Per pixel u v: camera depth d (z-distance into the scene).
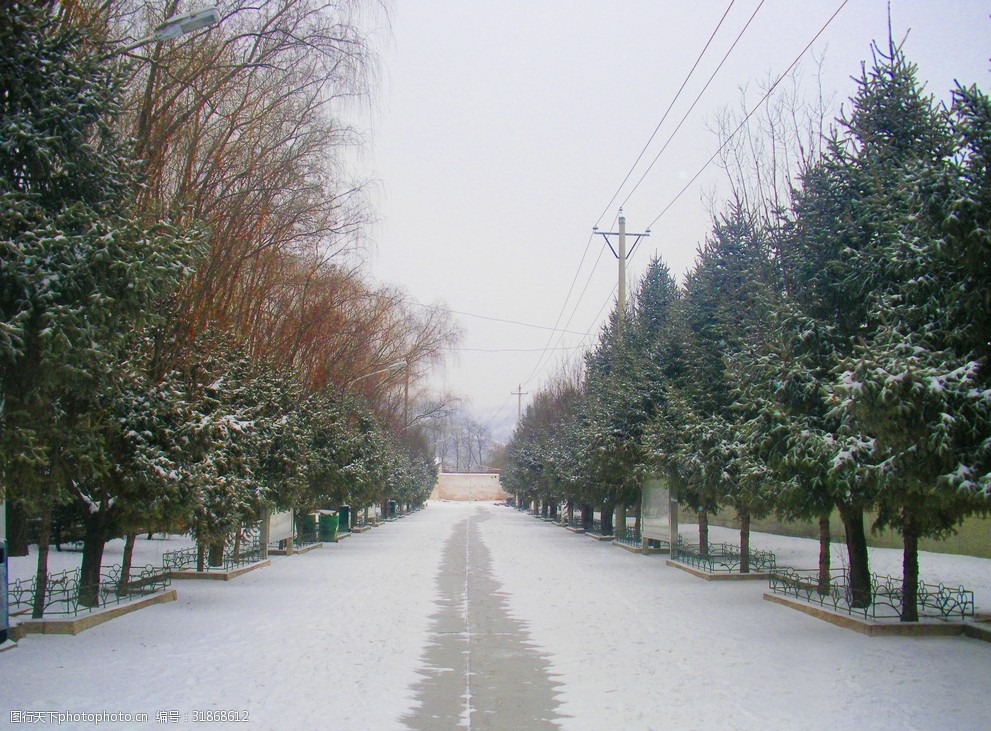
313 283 26.22
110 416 11.62
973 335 9.58
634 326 28.53
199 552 19.36
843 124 13.84
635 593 17.11
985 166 9.43
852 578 13.64
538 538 36.22
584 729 7.42
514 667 10.04
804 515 14.02
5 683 8.86
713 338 19.44
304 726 7.47
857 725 7.44
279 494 21.55
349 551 28.78
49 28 9.26
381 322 37.69
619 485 28.62
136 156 12.98
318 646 11.27
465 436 183.00
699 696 8.55
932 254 10.13
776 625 12.96
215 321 17.91
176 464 12.57
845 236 13.16
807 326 12.95
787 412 12.71
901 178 11.23
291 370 23.48
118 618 13.12
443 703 8.33
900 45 13.64
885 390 8.68
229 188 17.30
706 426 18.20
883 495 10.97
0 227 8.16
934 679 9.16
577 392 41.78
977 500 8.88
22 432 8.31
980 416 8.75
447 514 67.31
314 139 18.66
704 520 22.88
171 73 14.33
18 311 7.89
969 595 15.04
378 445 35.12
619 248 30.23
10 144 8.34
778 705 8.16
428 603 15.64
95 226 8.42
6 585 10.70
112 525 13.36
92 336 8.23
